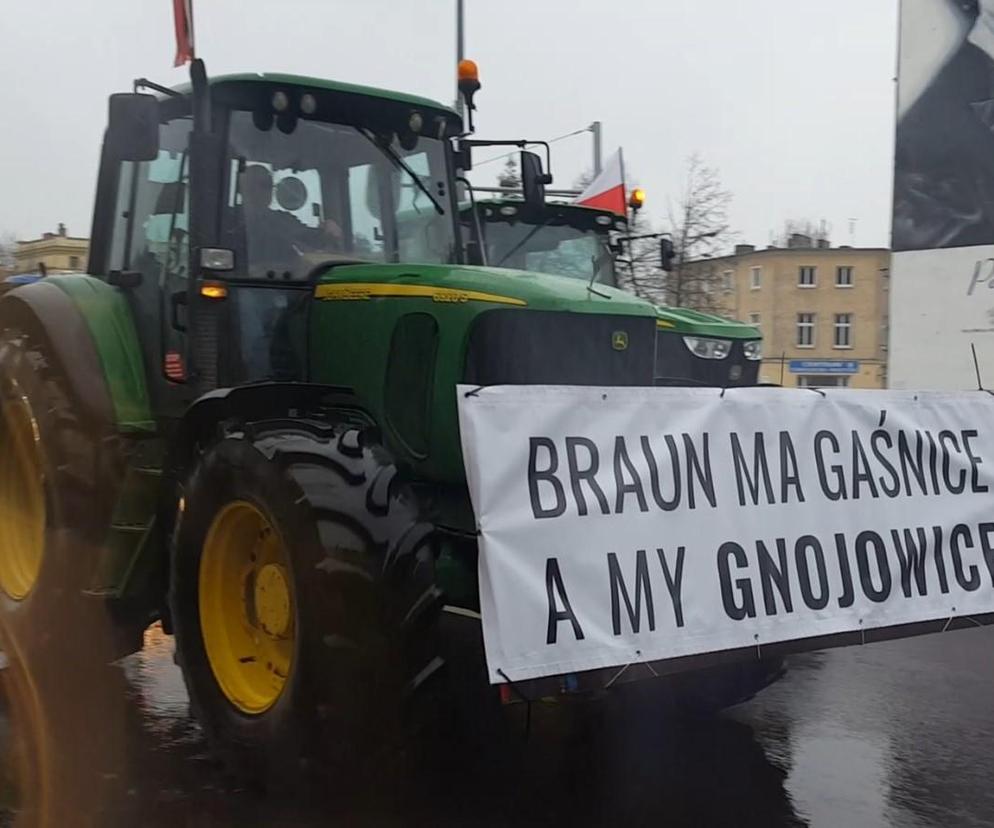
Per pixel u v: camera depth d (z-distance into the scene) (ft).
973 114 39.86
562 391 10.18
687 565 10.64
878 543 12.06
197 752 12.78
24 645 14.67
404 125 15.12
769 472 11.46
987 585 12.83
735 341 25.36
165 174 14.79
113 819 10.93
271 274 13.79
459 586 11.28
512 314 12.18
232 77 13.65
